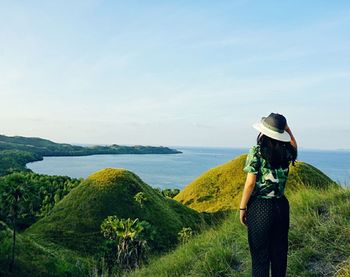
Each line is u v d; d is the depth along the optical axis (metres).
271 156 4.40
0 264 47.75
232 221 9.78
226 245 7.70
